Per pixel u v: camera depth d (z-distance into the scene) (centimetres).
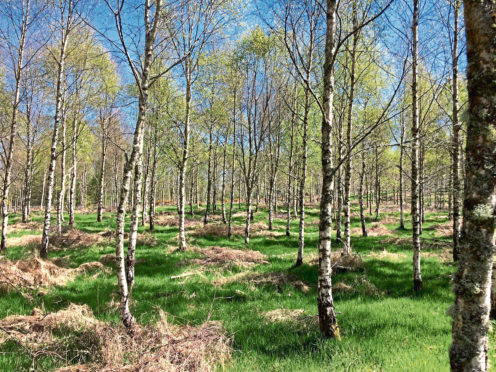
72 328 532
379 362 409
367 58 1199
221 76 1672
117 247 531
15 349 466
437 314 601
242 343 499
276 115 1669
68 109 1461
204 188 5397
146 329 516
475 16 226
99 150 3106
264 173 3142
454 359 239
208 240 1694
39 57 1298
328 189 521
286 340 509
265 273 934
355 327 551
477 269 229
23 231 1811
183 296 758
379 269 965
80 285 842
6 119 1513
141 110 564
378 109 1530
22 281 785
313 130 1772
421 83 1116
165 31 756
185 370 392
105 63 1672
